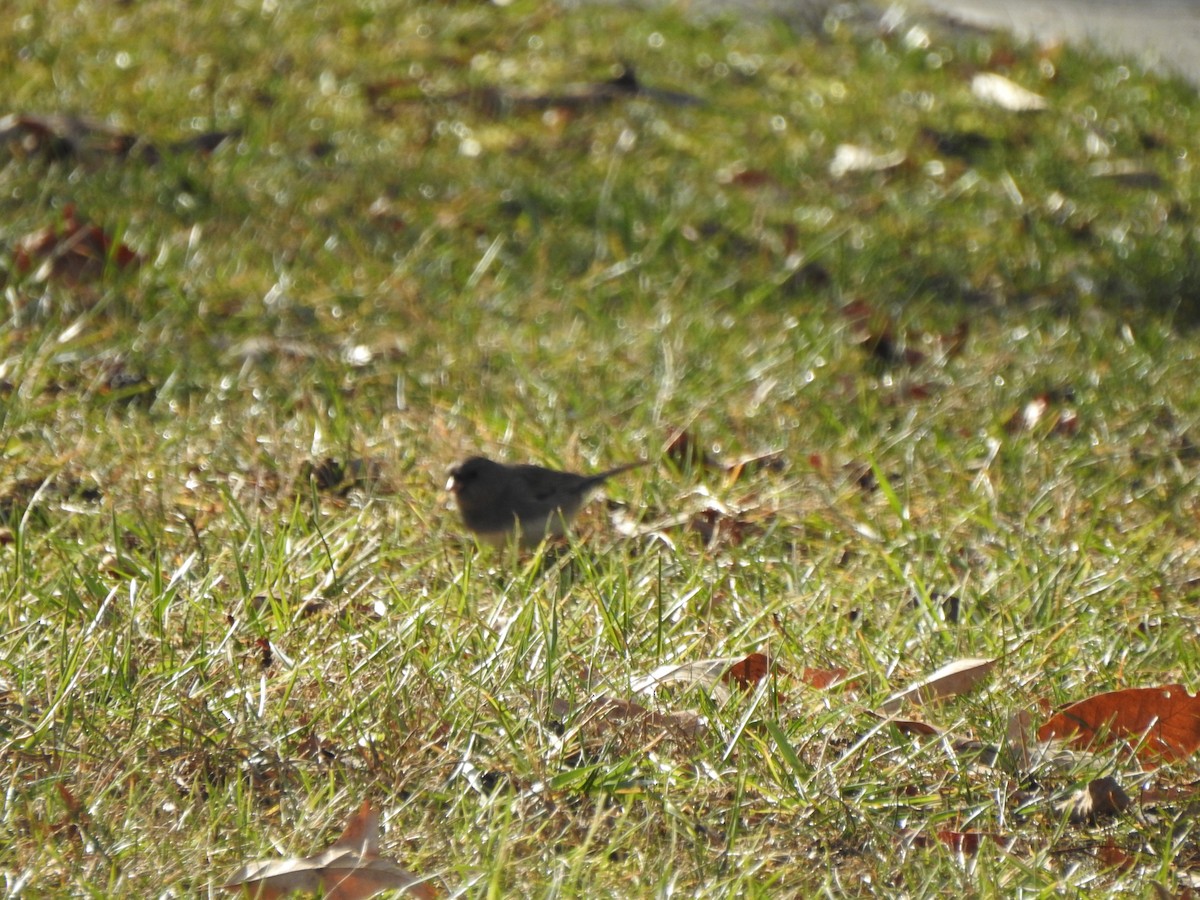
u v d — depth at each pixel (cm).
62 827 616
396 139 1630
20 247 1288
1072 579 920
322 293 1293
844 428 1158
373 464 1041
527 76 1847
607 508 1023
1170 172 1734
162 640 755
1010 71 1988
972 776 714
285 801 650
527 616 788
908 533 986
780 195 1600
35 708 696
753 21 2122
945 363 1295
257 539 859
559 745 694
